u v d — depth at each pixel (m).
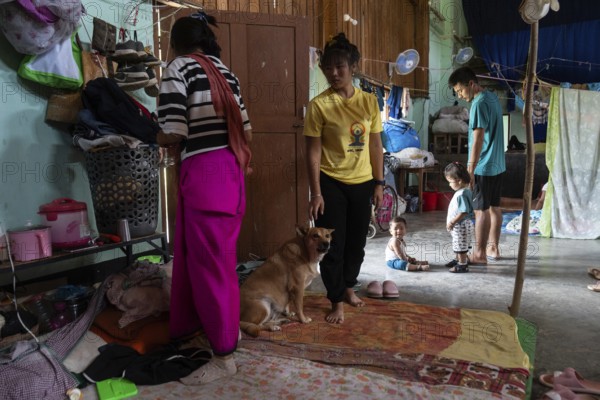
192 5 3.77
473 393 1.73
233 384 1.84
